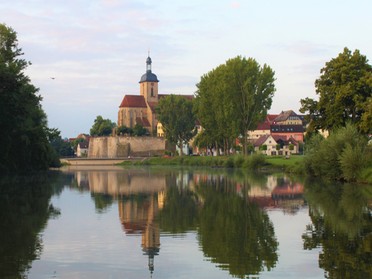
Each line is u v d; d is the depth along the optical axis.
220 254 23.78
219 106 113.00
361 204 41.94
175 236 28.30
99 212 38.56
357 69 75.00
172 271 20.83
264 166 106.19
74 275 20.19
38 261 22.38
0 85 67.50
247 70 110.31
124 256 23.38
